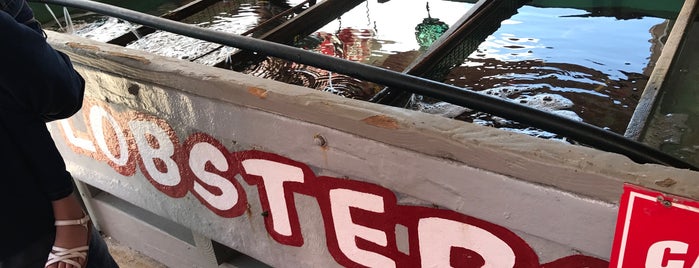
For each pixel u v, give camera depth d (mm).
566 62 3043
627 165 984
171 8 4828
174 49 3453
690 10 3160
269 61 3184
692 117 2471
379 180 1294
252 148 1500
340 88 2867
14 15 1039
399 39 3545
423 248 1327
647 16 3602
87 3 1796
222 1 4406
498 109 1174
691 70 2830
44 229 1173
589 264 1101
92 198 2238
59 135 2049
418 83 1254
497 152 1081
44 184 1133
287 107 1349
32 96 1043
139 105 1685
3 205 1100
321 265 1571
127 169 1893
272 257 1684
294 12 4094
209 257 1925
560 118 1139
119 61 1630
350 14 3969
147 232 2107
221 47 3400
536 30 3471
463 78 2932
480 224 1196
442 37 3244
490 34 3434
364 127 1240
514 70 2996
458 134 1135
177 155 1702
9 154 1077
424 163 1194
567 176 1021
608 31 3408
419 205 1268
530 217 1111
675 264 975
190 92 1524
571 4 3863
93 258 1315
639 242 995
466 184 1161
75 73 1188
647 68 2941
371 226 1388
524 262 1181
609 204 1000
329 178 1389
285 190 1505
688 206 903
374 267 1451
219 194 1677
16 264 1173
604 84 2809
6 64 982
